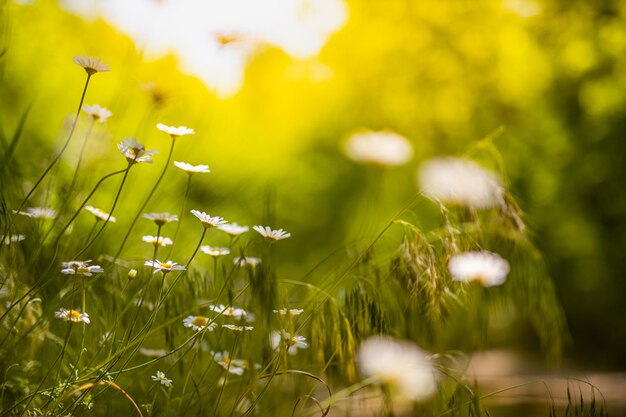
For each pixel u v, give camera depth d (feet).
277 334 4.17
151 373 4.26
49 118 7.36
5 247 4.05
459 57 15.08
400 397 4.12
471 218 4.45
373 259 4.33
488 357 9.39
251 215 6.89
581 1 14.24
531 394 5.29
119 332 4.22
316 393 4.81
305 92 15.25
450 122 15.43
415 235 4.21
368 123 15.96
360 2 15.28
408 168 14.46
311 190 16.10
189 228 5.46
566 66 14.61
